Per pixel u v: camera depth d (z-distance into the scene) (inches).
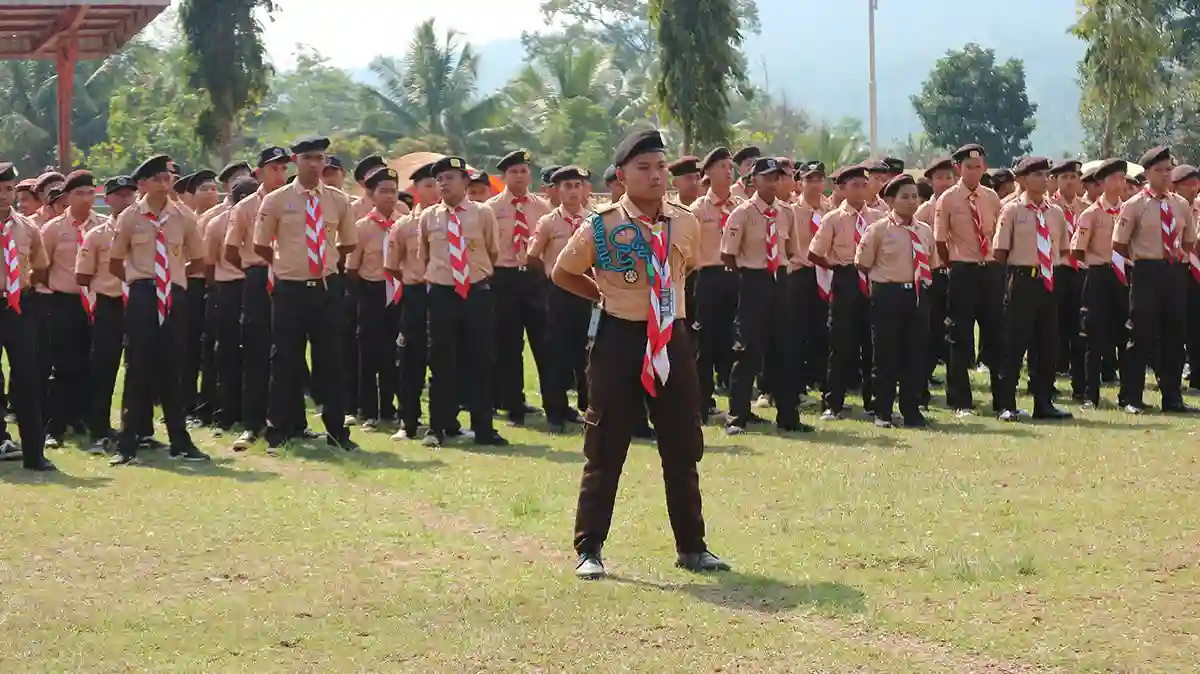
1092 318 547.5
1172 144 1785.2
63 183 515.2
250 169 578.6
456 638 237.1
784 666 221.9
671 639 235.5
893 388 490.3
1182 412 523.2
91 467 417.7
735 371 474.9
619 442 281.6
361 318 510.9
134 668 223.1
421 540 313.1
